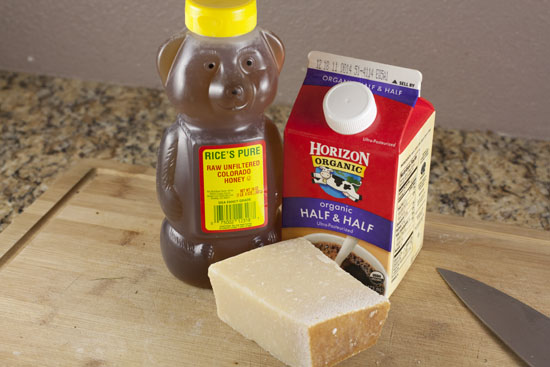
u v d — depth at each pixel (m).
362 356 0.79
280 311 0.74
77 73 1.46
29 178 1.20
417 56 1.28
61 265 0.92
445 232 1.00
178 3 1.31
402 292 0.89
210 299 0.87
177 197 0.84
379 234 0.82
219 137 0.81
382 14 1.24
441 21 1.23
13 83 1.46
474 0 1.20
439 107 1.33
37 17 1.39
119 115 1.38
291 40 1.30
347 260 0.87
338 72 0.83
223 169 0.82
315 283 0.79
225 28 0.75
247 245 0.88
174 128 0.83
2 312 0.84
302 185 0.85
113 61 1.43
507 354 0.79
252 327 0.79
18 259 0.93
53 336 0.81
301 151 0.82
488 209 1.15
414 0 1.22
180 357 0.78
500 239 0.99
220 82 0.75
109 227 1.00
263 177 0.84
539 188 1.20
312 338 0.72
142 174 1.09
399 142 0.77
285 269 0.81
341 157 0.80
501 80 1.27
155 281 0.90
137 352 0.79
